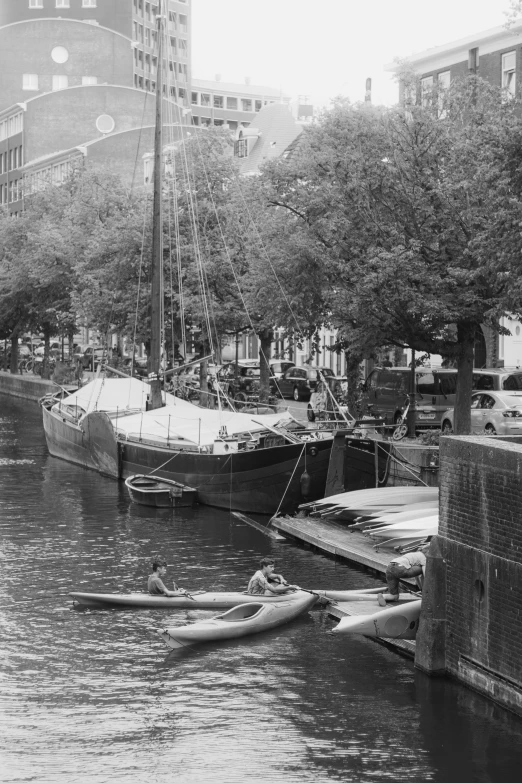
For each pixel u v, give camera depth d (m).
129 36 171.62
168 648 23.56
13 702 20.45
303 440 39.28
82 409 53.53
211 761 17.94
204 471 40.50
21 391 92.38
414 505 32.91
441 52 68.56
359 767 17.67
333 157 39.69
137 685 21.36
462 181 33.44
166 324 60.84
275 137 100.19
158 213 52.59
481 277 35.03
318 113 45.34
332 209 39.22
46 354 90.88
